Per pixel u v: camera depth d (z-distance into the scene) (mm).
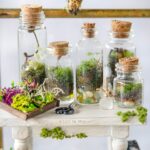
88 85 1151
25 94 1122
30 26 1159
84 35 1173
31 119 1088
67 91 1155
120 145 1127
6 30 1322
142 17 1315
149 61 1360
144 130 1399
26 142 1133
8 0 1300
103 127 1121
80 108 1142
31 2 1303
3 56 1339
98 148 1407
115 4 1312
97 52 1171
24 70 1164
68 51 1151
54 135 1115
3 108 1125
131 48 1174
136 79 1127
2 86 1354
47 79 1156
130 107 1128
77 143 1402
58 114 1110
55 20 1319
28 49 1176
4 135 1386
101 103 1140
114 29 1162
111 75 1177
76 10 1218
